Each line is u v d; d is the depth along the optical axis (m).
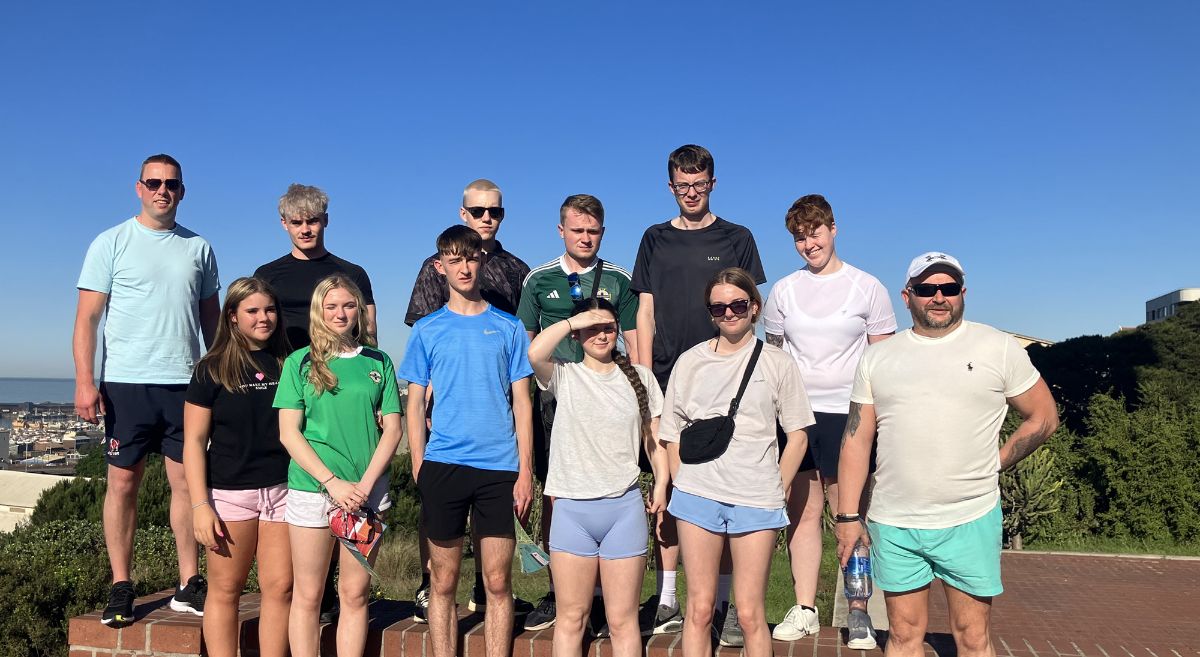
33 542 9.01
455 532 4.43
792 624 4.81
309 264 5.41
